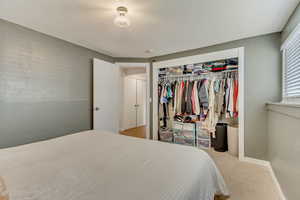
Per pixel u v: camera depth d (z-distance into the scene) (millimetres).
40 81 2170
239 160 2369
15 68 1915
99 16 1720
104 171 962
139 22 1845
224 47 2514
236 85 2502
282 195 1524
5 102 1843
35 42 2102
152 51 3002
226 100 2564
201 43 2551
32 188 771
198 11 1598
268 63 2156
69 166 1026
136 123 5223
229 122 2883
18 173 918
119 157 1188
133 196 710
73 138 1678
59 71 2404
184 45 2646
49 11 1618
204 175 1055
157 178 880
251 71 2273
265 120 2189
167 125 3391
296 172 1212
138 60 3469
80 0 1427
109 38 2361
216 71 2740
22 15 1703
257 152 2260
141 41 2479
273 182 1766
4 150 1300
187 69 3068
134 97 5141
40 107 2176
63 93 2467
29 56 2045
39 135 2168
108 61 3303
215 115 2742
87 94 2867
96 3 1473
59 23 1889
